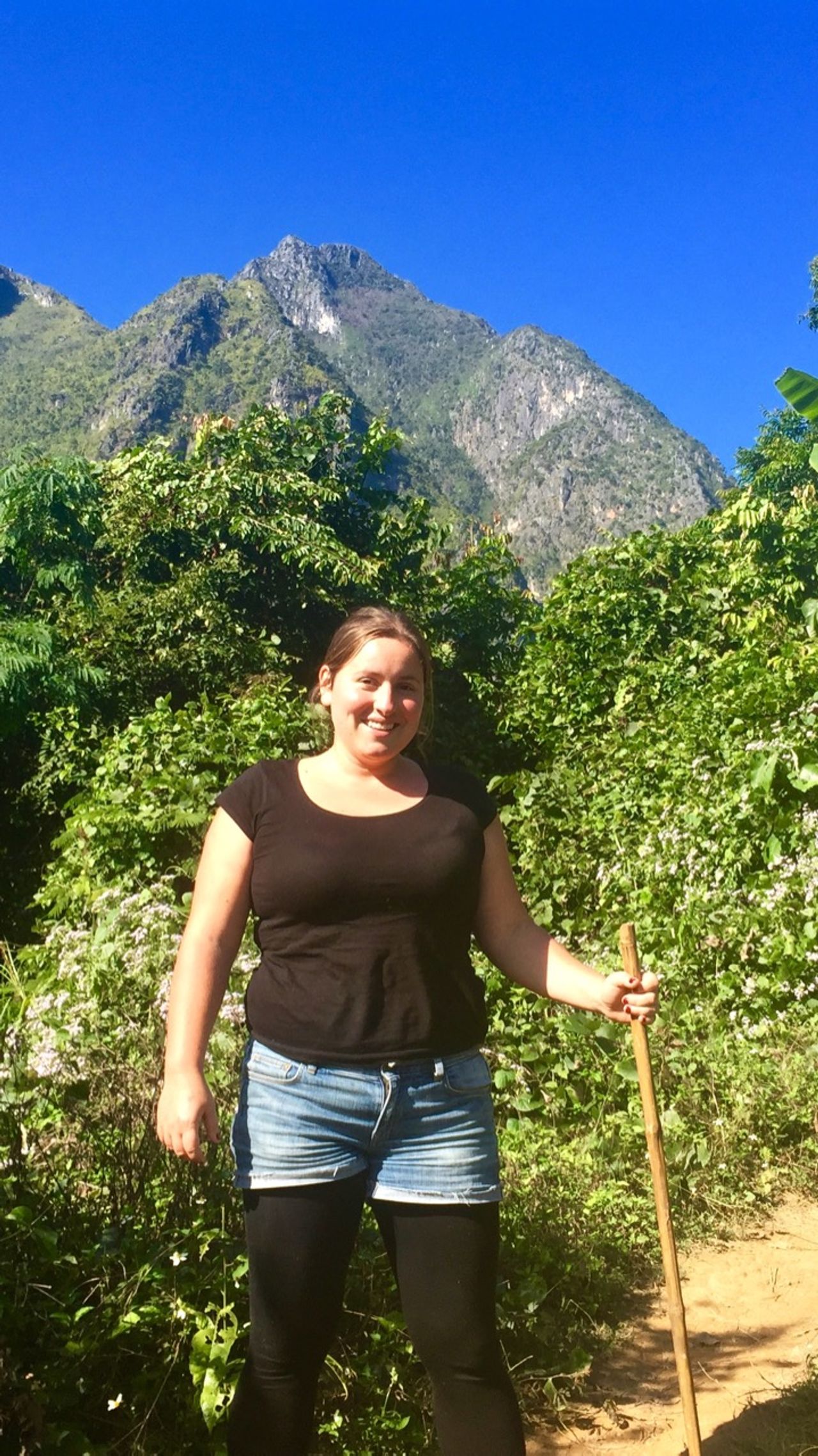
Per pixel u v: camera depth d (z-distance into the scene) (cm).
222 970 255
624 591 1653
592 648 1603
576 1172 497
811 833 816
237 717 1057
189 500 1661
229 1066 455
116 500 1667
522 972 267
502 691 1689
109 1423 296
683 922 745
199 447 1753
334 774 260
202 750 973
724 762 966
